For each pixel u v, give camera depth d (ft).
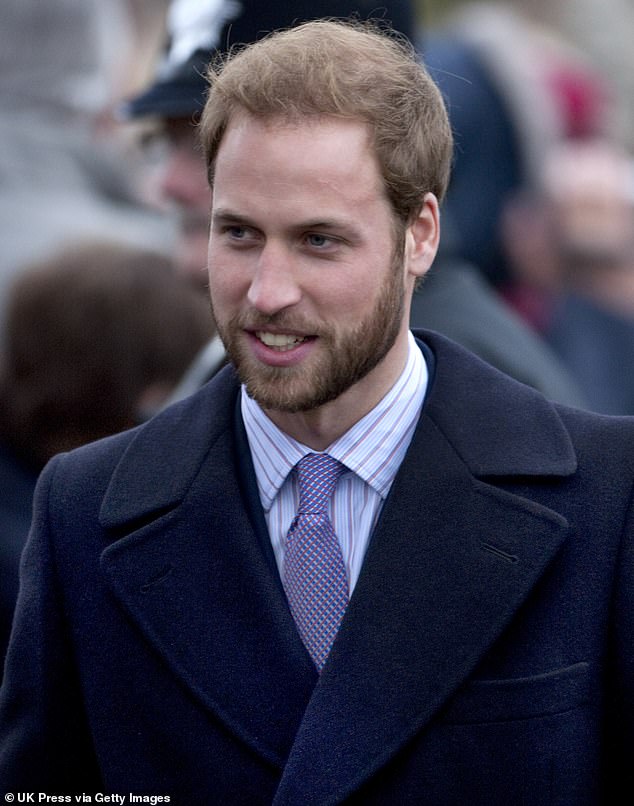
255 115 30.78
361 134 30.91
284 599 33.78
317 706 32.50
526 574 32.55
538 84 70.03
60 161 63.10
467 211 66.18
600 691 32.76
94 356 47.65
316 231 30.78
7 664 35.68
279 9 44.80
